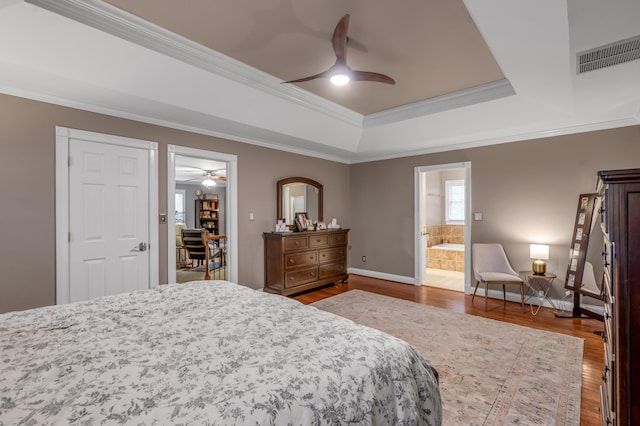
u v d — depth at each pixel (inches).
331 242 198.5
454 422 71.2
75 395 34.0
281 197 188.9
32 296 106.7
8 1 70.3
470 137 169.3
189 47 100.8
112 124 124.5
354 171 239.5
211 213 403.5
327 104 153.2
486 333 121.2
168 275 140.0
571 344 110.7
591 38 74.9
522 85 107.0
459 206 299.1
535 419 71.8
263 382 37.1
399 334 120.7
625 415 45.1
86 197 118.2
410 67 114.6
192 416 30.9
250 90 125.5
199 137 151.9
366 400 39.6
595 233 143.5
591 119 137.6
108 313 61.4
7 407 31.8
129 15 85.6
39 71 92.4
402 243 211.9
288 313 62.4
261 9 82.7
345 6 80.8
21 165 104.7
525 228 162.4
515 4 64.1
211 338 49.8
